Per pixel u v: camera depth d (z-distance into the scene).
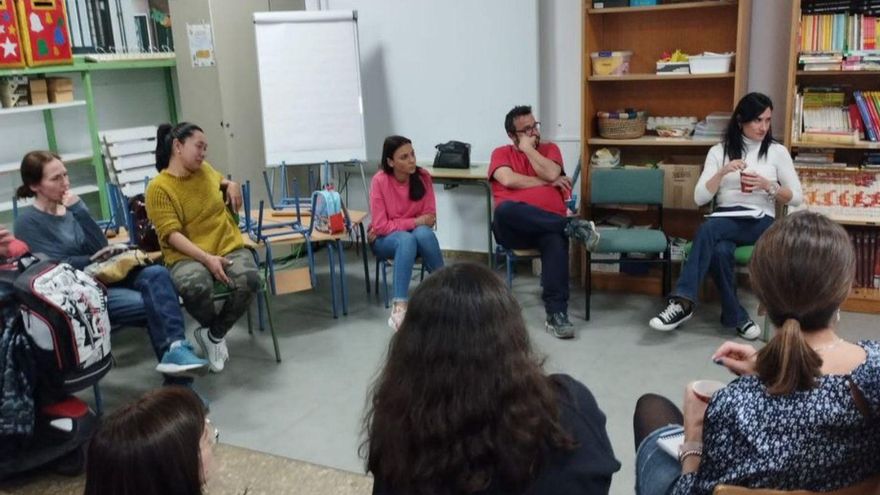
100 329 2.66
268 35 4.85
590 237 3.72
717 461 1.27
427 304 1.05
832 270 1.22
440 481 1.01
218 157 4.98
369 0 5.11
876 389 1.18
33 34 4.26
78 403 2.70
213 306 3.35
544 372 1.12
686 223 4.48
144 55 4.94
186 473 1.22
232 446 2.80
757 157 3.72
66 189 3.23
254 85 5.06
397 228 4.05
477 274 1.08
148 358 3.78
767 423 1.23
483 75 4.86
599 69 4.25
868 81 3.89
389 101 5.24
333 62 4.93
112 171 4.79
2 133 4.57
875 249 3.79
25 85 4.39
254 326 4.10
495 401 1.01
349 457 2.70
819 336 1.27
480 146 5.01
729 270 3.62
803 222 1.28
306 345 3.80
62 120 4.93
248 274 3.39
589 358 3.47
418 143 5.23
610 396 3.07
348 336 3.90
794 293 1.23
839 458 1.22
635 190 4.18
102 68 4.78
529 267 4.93
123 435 1.20
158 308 3.09
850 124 3.77
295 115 4.95
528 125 4.05
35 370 2.53
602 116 4.32
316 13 4.87
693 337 3.68
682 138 4.20
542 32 4.65
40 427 2.59
